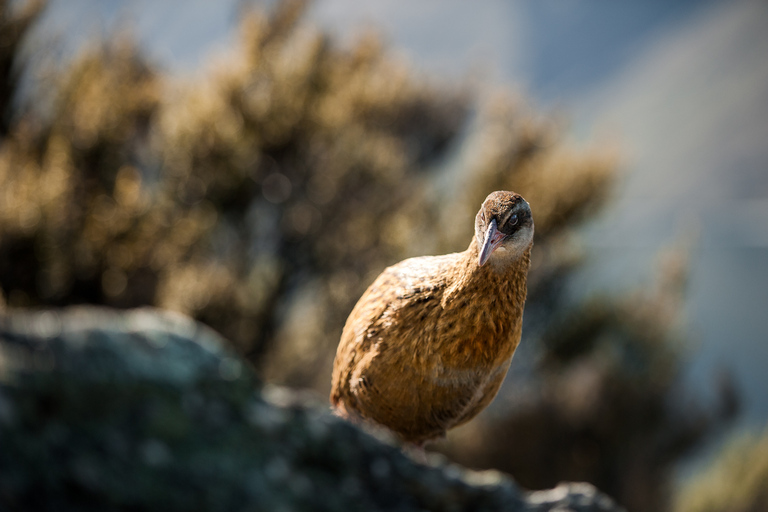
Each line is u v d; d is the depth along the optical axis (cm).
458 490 233
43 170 952
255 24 1132
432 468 233
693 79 12738
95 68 1051
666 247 1498
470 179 1282
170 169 1079
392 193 1270
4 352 178
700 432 1412
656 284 1449
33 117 1012
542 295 1320
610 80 13600
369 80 1275
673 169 9912
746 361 2936
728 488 1666
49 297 973
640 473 1355
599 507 252
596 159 1295
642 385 1340
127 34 1134
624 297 1419
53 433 174
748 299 4122
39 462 168
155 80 1141
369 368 324
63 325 190
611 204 1385
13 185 915
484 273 317
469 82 1572
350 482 216
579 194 1264
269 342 1157
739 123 10750
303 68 1147
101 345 192
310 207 1196
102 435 180
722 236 6594
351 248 1204
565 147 1370
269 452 205
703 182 9319
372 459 224
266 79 1108
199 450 192
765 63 12606
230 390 207
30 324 187
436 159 1538
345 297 1167
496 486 241
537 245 1280
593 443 1330
